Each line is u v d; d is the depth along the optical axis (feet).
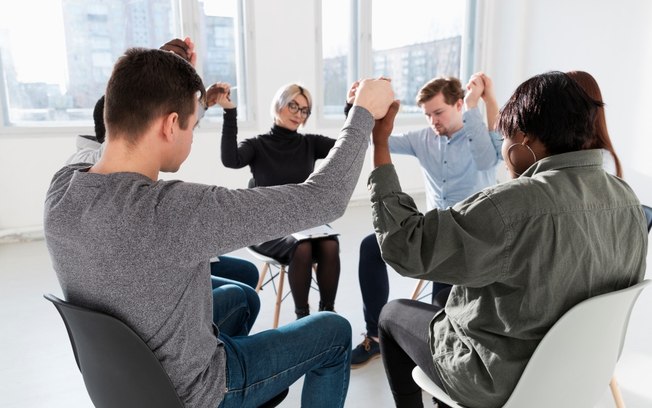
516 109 3.26
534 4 17.44
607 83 15.02
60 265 2.81
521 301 2.96
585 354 3.16
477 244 2.90
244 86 15.79
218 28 15.07
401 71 18.17
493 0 18.89
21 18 12.80
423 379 3.86
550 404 3.23
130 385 3.04
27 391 6.30
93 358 3.12
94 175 2.74
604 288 3.10
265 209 2.79
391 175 3.45
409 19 17.81
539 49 17.40
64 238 2.71
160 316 2.79
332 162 3.11
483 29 19.06
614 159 3.34
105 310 2.76
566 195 2.94
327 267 7.09
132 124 2.79
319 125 16.89
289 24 15.80
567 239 2.88
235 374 3.42
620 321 3.27
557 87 3.12
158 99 2.79
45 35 13.12
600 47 15.15
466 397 3.30
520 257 2.90
